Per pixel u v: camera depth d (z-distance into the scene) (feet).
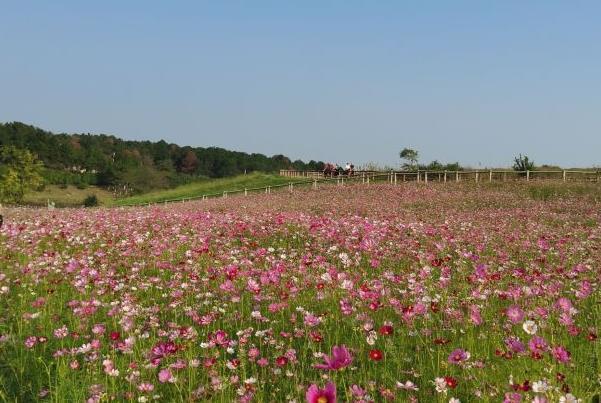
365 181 157.28
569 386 14.20
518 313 16.15
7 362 19.35
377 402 15.81
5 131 505.66
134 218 64.28
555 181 123.34
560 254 40.16
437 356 18.57
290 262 35.91
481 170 144.46
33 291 29.25
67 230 51.34
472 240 47.29
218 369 17.67
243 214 76.48
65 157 515.91
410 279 26.50
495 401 14.53
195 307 25.50
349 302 23.41
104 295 27.73
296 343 21.11
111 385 17.10
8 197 262.47
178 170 576.20
